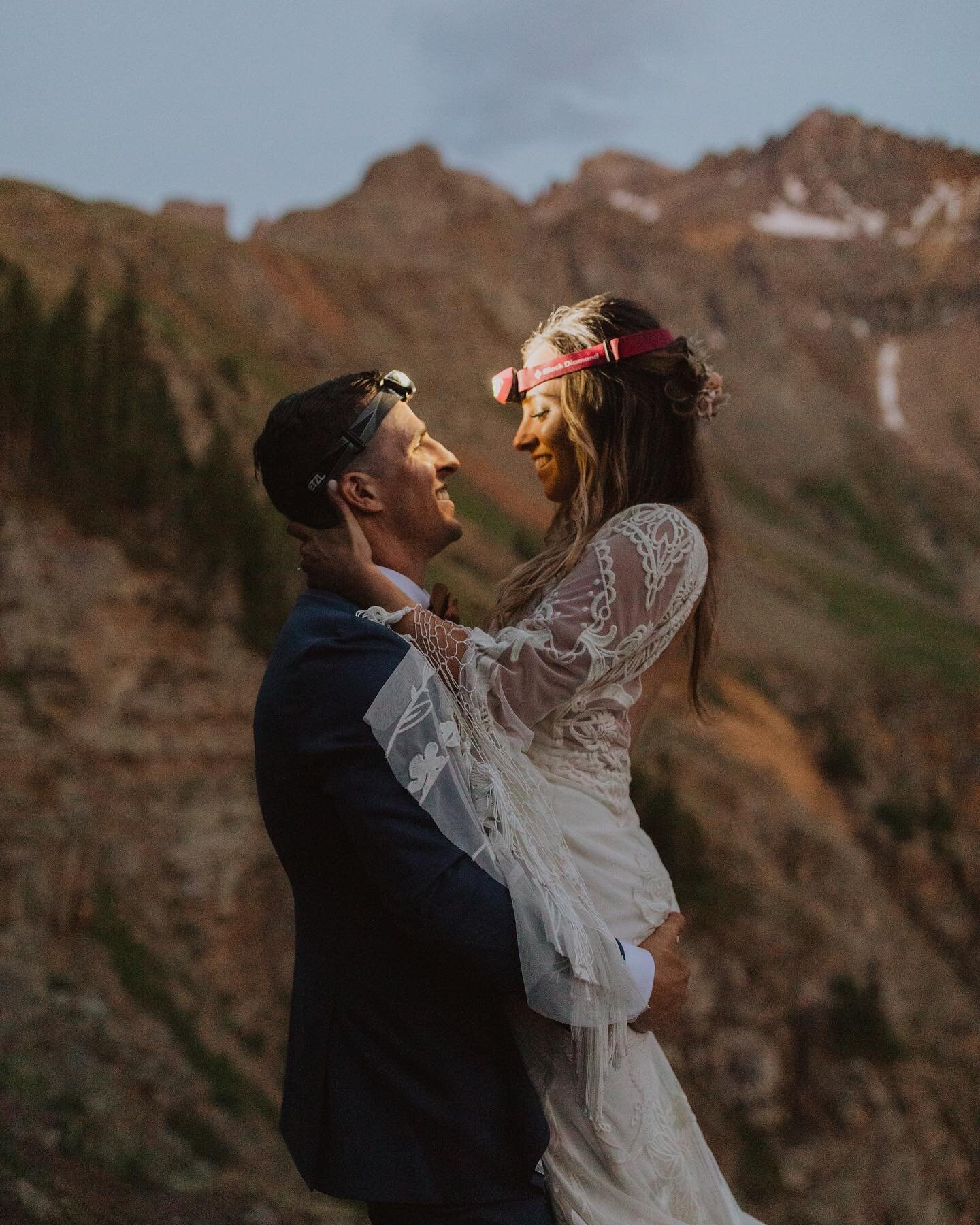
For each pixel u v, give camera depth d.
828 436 190.50
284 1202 7.78
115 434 31.55
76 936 18.81
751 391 194.75
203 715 26.23
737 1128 35.84
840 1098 37.66
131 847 23.19
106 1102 11.22
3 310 34.69
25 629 24.73
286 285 132.62
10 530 26.03
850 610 115.12
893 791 73.44
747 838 46.44
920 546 172.62
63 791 22.02
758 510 166.00
